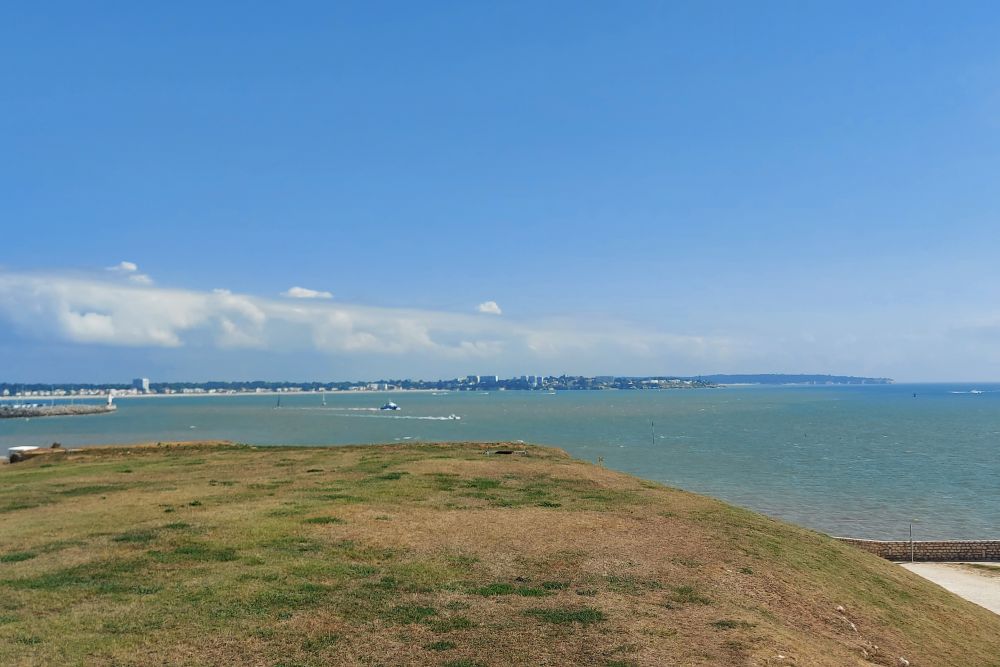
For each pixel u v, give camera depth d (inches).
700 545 740.0
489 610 497.7
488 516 820.0
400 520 775.1
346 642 429.4
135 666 382.9
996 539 1729.8
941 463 3238.2
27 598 489.1
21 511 836.0
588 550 677.9
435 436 4722.0
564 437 4670.3
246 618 460.4
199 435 4931.1
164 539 663.1
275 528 714.8
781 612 566.9
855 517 2005.4
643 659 421.1
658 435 4862.2
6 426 6225.4
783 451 3777.1
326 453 1529.3
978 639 722.2
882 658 535.5
